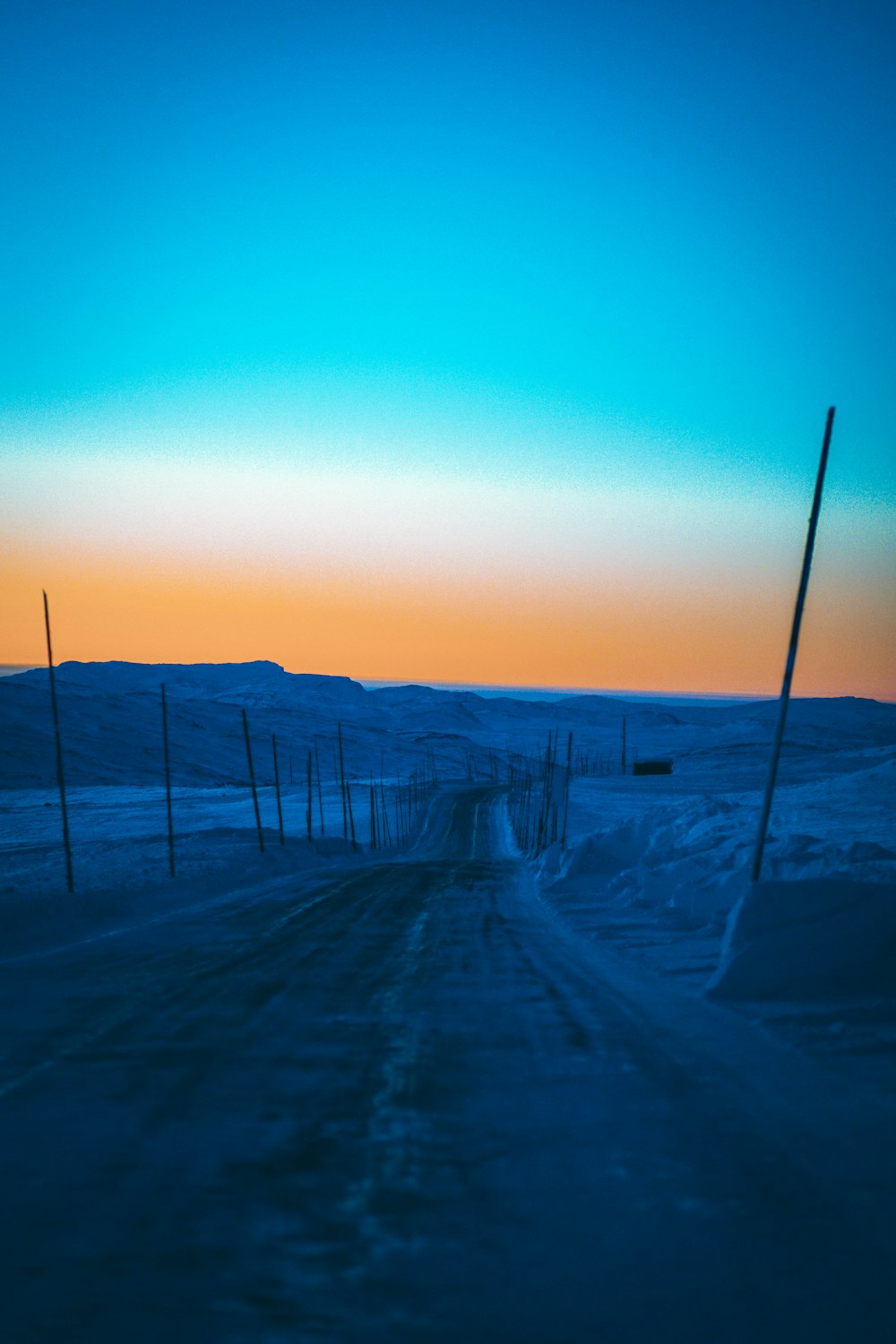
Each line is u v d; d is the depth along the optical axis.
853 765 136.50
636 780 126.38
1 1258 5.21
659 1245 5.52
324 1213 5.89
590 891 31.05
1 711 163.50
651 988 14.23
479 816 100.25
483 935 21.11
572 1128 7.62
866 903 13.43
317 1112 7.98
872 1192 6.32
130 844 54.00
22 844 55.91
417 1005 12.72
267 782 156.00
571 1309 4.77
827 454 15.77
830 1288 5.02
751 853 23.80
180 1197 6.09
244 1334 4.47
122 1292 4.86
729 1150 7.11
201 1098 8.29
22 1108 7.91
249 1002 12.73
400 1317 4.66
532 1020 11.84
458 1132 7.52
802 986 13.09
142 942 18.88
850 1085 8.91
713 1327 4.62
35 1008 12.12
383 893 32.19
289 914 24.80
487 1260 5.30
